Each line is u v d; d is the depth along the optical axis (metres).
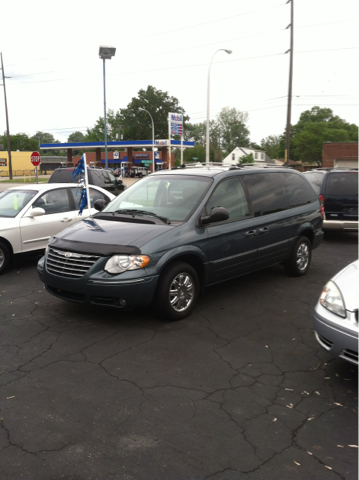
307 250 7.21
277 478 2.54
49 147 67.00
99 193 8.85
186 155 94.06
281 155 95.75
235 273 5.82
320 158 77.62
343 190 10.11
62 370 3.86
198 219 5.24
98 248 4.71
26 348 4.33
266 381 3.70
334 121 90.25
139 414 3.17
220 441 2.86
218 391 3.52
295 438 2.91
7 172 74.94
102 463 2.65
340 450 2.79
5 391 3.50
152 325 4.94
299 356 4.20
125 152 69.00
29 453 2.74
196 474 2.56
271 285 6.65
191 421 3.09
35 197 7.76
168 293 4.87
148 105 94.88
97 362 4.02
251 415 3.18
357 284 3.58
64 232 5.31
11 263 8.14
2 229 7.17
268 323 5.07
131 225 5.14
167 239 4.85
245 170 6.23
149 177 6.23
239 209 5.85
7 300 5.87
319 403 3.35
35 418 3.12
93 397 3.41
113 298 4.64
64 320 5.09
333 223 10.13
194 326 4.93
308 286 6.61
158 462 2.66
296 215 6.79
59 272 4.86
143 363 4.00
